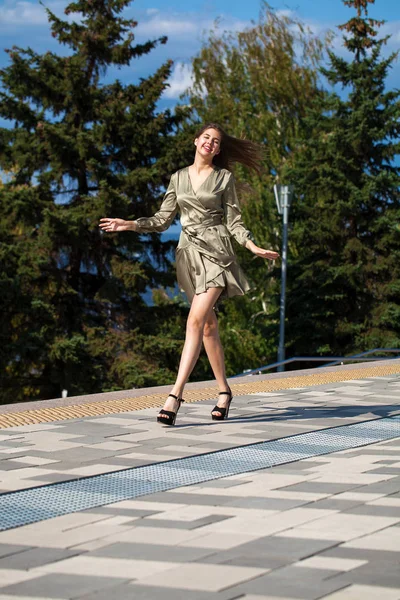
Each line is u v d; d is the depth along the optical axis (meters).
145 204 27.17
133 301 27.31
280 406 7.75
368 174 29.31
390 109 29.45
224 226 6.84
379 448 5.75
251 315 34.41
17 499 4.34
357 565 3.25
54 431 6.34
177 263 6.85
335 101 29.83
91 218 25.44
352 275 28.62
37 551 3.47
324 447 5.77
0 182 29.64
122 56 27.77
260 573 3.16
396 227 28.89
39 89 26.89
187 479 4.79
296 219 30.34
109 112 26.48
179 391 6.62
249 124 35.84
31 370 26.72
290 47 36.31
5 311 25.52
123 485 4.65
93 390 25.50
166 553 3.42
